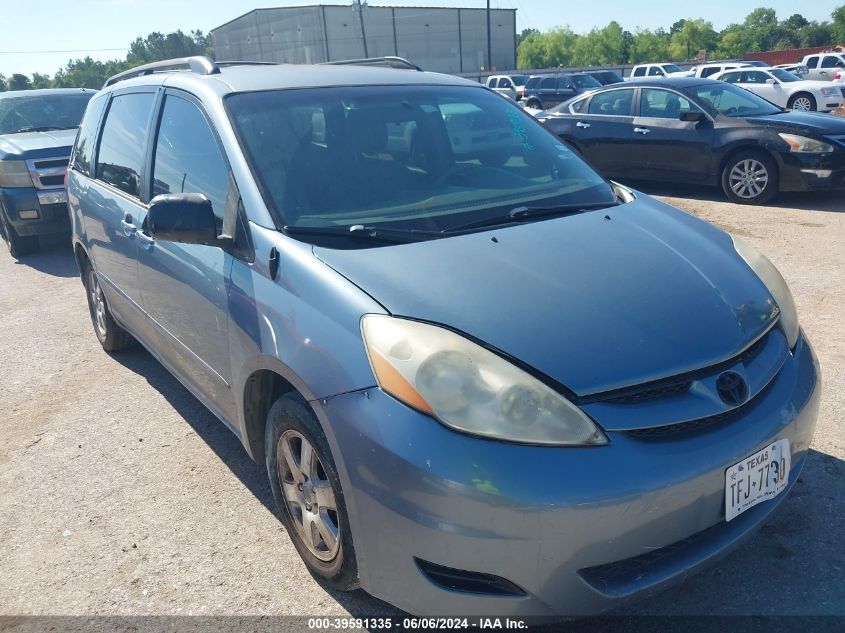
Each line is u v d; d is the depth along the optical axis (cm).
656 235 293
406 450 205
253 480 351
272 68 374
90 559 300
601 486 199
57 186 827
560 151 369
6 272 805
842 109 1950
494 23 7069
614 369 216
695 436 215
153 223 276
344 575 246
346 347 227
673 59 10525
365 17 6538
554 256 263
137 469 368
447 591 211
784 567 268
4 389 481
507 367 211
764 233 751
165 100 373
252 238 277
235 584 279
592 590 208
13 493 354
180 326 343
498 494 197
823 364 431
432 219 287
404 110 344
